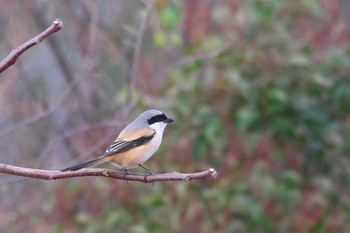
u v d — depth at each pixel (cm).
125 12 1805
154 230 1200
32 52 1856
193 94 1288
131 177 650
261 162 1237
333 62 1291
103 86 1791
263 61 1295
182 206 1205
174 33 1461
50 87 1875
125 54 1739
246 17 1344
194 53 1364
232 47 1310
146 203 1195
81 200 1295
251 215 1223
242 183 1215
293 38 1333
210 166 1262
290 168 1290
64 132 1603
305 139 1300
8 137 1734
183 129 1267
